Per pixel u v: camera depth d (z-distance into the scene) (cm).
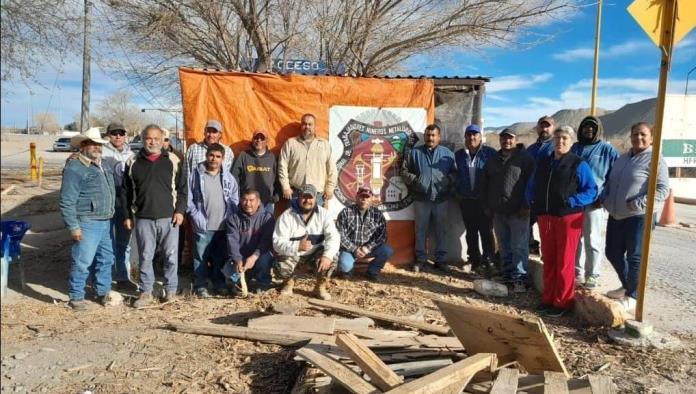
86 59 1073
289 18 1072
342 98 734
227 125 704
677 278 759
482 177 690
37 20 919
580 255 644
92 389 386
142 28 1005
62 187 540
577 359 450
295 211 605
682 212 1544
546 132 687
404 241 759
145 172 570
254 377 408
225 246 628
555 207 557
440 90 807
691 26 459
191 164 622
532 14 989
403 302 598
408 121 751
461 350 432
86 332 492
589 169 548
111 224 625
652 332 493
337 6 1084
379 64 1138
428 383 328
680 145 1839
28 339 472
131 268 663
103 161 635
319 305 553
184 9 1016
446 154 722
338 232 641
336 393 357
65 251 823
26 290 620
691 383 409
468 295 636
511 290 654
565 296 562
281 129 718
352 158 741
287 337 462
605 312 516
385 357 413
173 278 596
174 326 494
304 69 1059
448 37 1044
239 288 614
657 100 472
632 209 549
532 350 385
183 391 386
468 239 739
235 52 1098
